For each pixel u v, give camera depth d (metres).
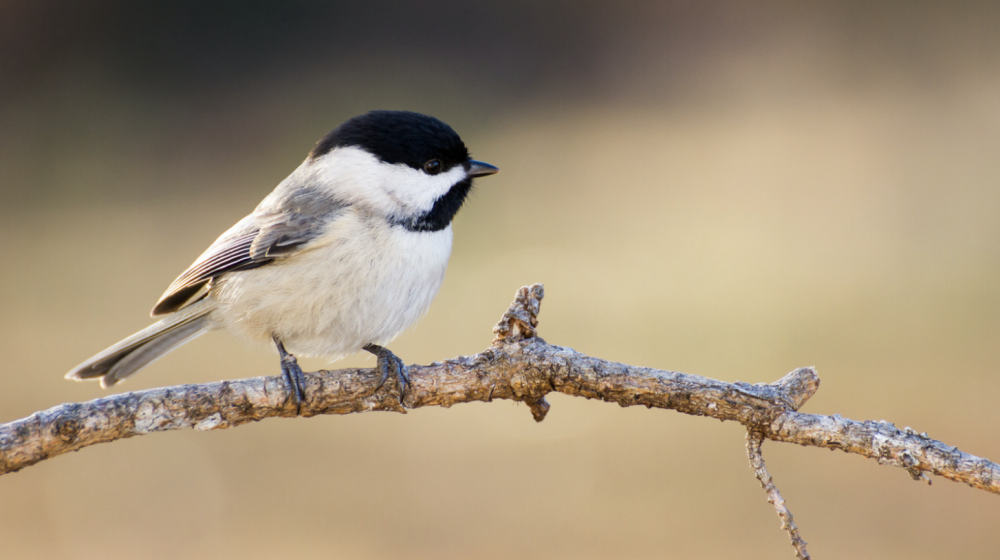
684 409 4.45
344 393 4.65
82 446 4.15
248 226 5.76
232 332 5.85
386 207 5.58
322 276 5.41
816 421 4.19
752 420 4.30
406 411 4.75
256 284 5.50
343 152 5.67
